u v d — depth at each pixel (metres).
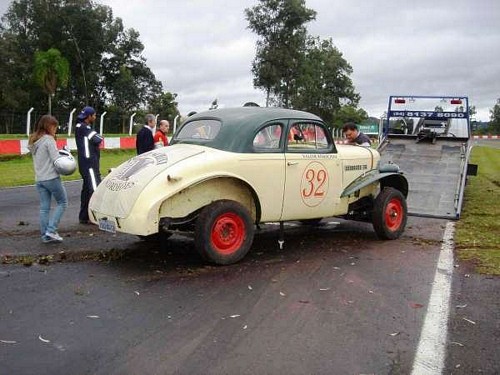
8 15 58.84
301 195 6.78
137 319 4.39
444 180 10.22
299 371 3.50
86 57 59.78
